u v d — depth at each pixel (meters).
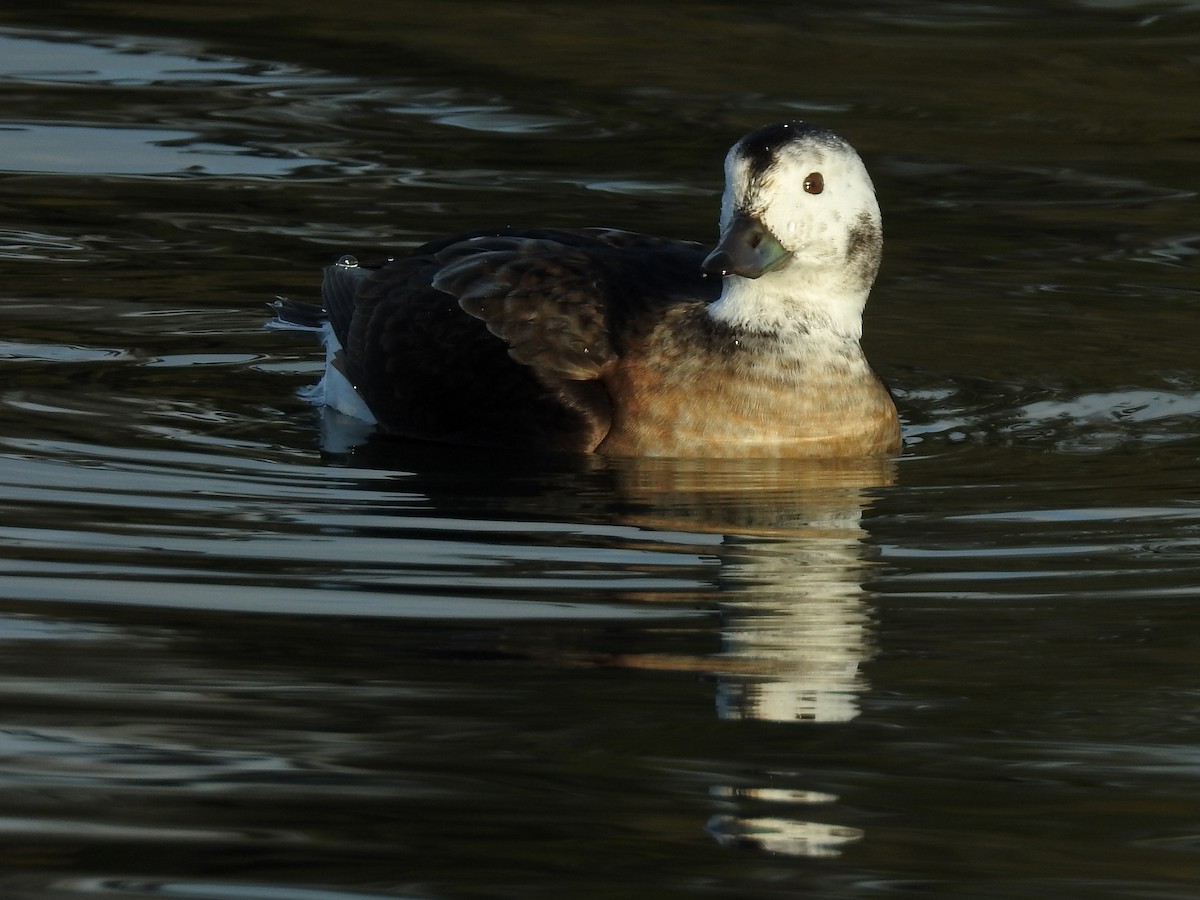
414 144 18.17
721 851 7.11
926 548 10.36
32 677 8.46
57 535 10.16
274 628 9.05
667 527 10.63
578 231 13.23
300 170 17.50
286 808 7.38
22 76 19.78
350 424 12.56
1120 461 11.97
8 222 16.14
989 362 13.98
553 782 7.62
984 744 8.05
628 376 12.04
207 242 15.85
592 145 18.17
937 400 13.23
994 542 10.45
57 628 8.98
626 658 8.82
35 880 6.82
